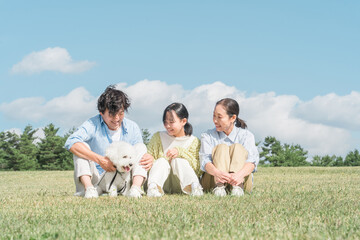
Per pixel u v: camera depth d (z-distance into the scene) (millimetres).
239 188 4523
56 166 41406
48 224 2738
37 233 2480
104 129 4852
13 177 12320
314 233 2402
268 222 2793
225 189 4898
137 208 3463
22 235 2447
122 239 2270
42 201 4141
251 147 4883
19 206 3797
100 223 2754
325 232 2426
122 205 3646
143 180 4598
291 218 2918
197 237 2312
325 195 4551
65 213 3242
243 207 3482
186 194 4691
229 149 4688
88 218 2975
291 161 38781
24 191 6414
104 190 4660
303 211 3234
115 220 2895
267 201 3924
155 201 3959
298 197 4301
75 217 3047
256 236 2340
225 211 3264
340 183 6711
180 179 4633
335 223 2719
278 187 5895
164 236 2326
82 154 4480
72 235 2381
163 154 4988
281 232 2426
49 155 41188
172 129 4793
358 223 2715
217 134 5020
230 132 4957
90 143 4898
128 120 5059
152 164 4672
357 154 37719
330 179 8102
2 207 3758
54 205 3752
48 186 8195
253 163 4742
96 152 4863
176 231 2479
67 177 12062
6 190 7008
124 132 4969
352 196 4469
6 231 2590
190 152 4977
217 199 4082
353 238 2311
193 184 4551
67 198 4324
